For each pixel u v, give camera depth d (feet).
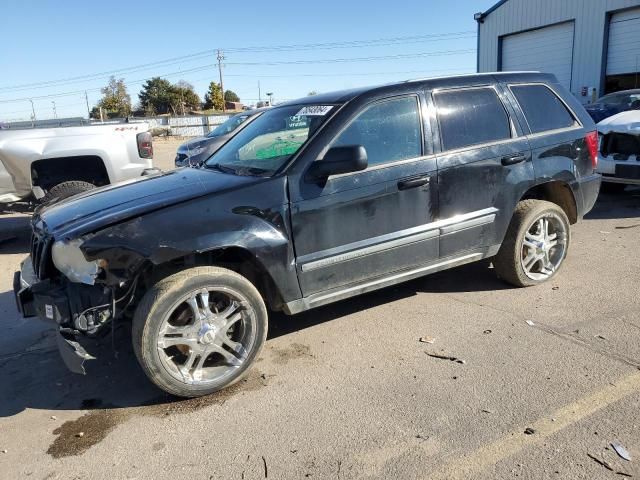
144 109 296.30
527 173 15.28
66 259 10.68
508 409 10.23
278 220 11.84
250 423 10.34
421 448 9.27
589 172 16.89
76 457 9.66
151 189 12.61
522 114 15.52
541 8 69.46
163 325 10.70
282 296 12.13
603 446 9.00
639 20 58.95
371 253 13.04
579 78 66.49
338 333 14.06
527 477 8.41
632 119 25.84
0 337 15.12
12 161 23.20
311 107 13.83
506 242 15.61
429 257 14.07
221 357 11.82
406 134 13.51
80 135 24.09
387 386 11.34
